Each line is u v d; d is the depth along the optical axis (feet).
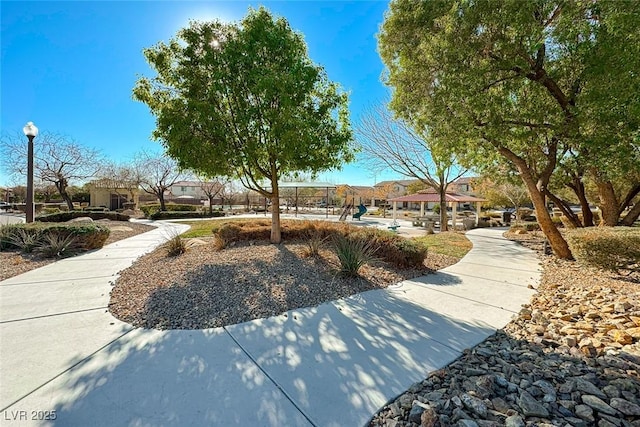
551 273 17.29
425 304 11.94
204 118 17.06
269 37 17.95
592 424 5.24
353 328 9.57
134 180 68.74
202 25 18.48
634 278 15.21
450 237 34.99
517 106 20.53
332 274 14.87
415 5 20.30
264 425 5.40
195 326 9.51
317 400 6.11
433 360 7.68
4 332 8.90
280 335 9.00
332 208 108.17
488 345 8.50
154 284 13.29
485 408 5.66
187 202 110.83
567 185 33.47
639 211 29.37
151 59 18.56
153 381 6.62
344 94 21.01
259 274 14.46
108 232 25.17
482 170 34.68
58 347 8.05
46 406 5.72
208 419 5.50
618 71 14.48
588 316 10.37
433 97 20.83
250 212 86.89
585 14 15.64
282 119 16.84
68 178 53.72
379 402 6.07
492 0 16.43
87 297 11.99
